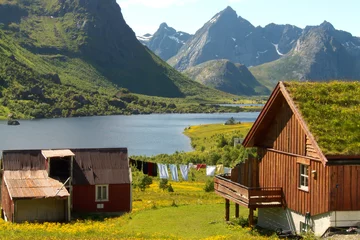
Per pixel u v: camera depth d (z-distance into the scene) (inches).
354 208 1156.5
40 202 1791.3
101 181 2017.7
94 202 2009.1
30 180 1914.4
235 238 1159.0
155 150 6323.8
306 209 1243.8
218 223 1488.7
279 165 1380.4
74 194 1988.2
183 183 3125.0
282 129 1368.1
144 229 1441.9
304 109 1222.3
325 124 1188.5
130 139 7687.0
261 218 1471.5
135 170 3034.0
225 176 1596.9
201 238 1199.6
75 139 7583.7
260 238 1170.6
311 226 1226.6
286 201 1338.6
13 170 1985.7
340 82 1366.9
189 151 6018.7
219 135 6919.3
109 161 2084.2
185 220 1556.3
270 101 1368.1
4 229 1349.7
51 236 1157.7
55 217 1802.4
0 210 2042.3
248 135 1497.3
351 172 1155.9
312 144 1154.0
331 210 1144.8
